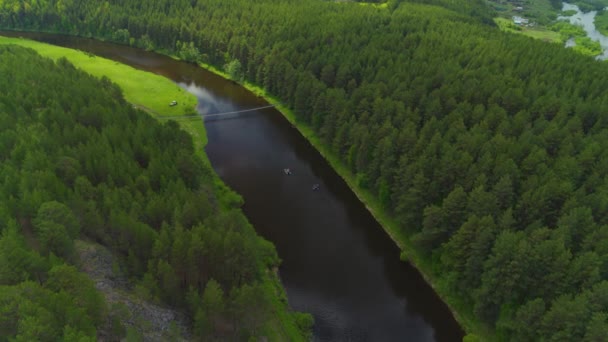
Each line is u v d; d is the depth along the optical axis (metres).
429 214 77.69
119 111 103.31
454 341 71.81
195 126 132.25
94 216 66.31
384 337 71.88
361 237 91.88
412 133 93.19
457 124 95.38
